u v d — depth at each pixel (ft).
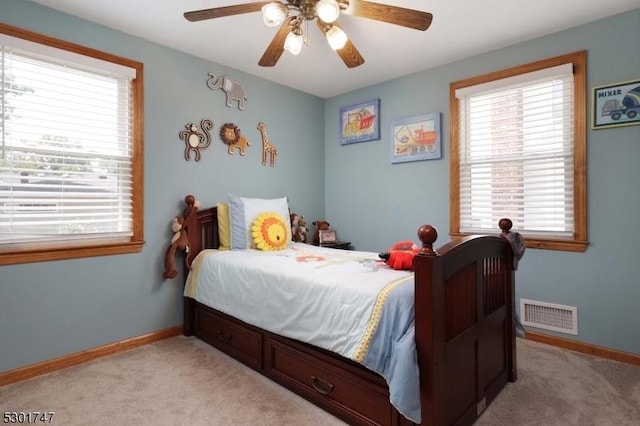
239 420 5.46
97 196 7.91
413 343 4.39
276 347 6.61
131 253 8.41
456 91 9.76
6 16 6.63
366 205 12.13
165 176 9.00
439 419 4.39
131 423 5.39
